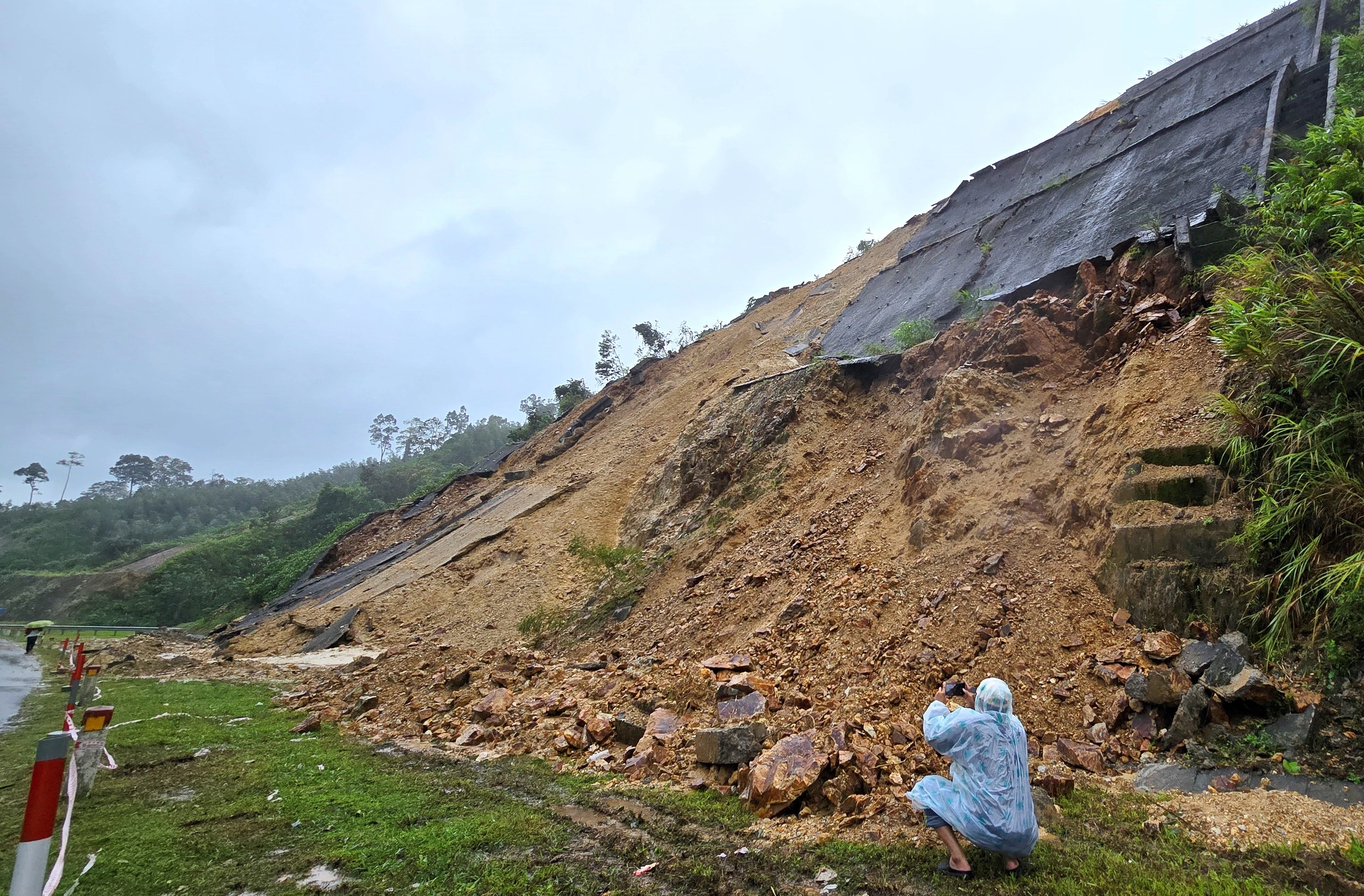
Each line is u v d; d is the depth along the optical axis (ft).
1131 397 26.18
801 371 56.95
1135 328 30.83
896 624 25.07
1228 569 19.21
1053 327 35.45
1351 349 18.34
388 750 25.03
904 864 13.08
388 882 13.53
